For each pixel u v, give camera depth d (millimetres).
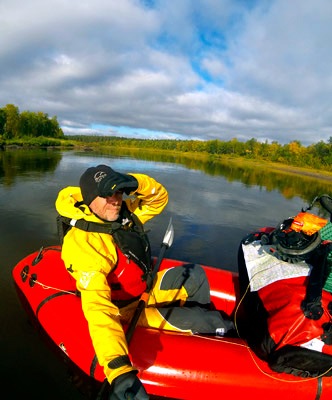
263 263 1912
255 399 1592
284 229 1944
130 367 1068
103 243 1438
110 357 1069
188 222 5711
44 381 1747
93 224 1427
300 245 1744
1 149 25531
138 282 1685
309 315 1492
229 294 2406
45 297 1987
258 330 1678
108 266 1384
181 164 23000
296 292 1601
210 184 11812
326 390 1574
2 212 5188
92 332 1140
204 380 1563
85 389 1698
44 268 2191
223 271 2611
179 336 1747
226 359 1633
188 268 2191
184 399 1604
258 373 1597
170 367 1572
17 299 2549
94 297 1222
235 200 8648
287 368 1529
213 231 5277
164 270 2207
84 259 1290
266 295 1740
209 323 1907
